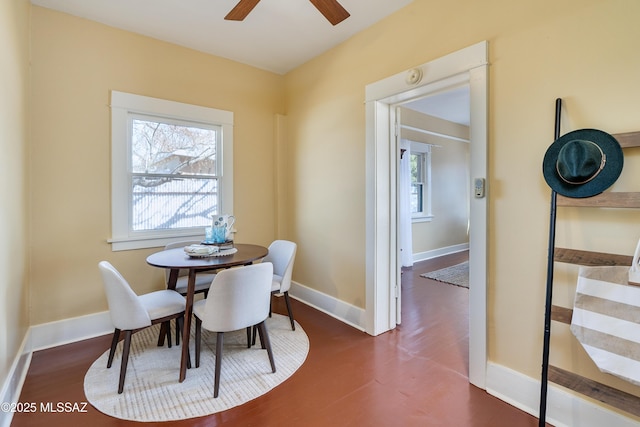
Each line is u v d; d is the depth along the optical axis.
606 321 1.29
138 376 1.98
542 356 1.56
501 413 1.67
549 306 1.48
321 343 2.46
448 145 6.08
